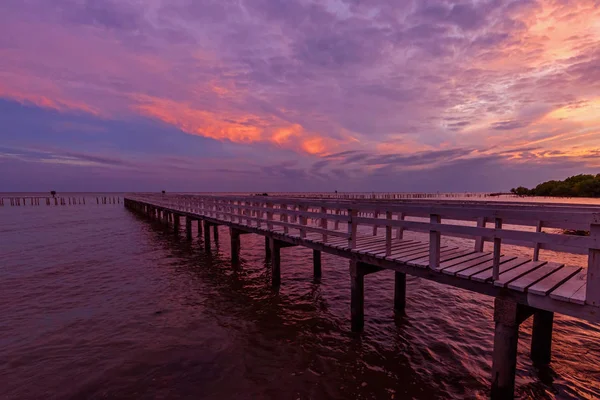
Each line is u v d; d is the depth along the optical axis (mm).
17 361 5547
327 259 13062
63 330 6758
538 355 5359
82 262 12922
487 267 5117
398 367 5348
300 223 8648
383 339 6305
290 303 8312
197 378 5066
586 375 5008
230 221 12547
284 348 6000
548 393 4609
